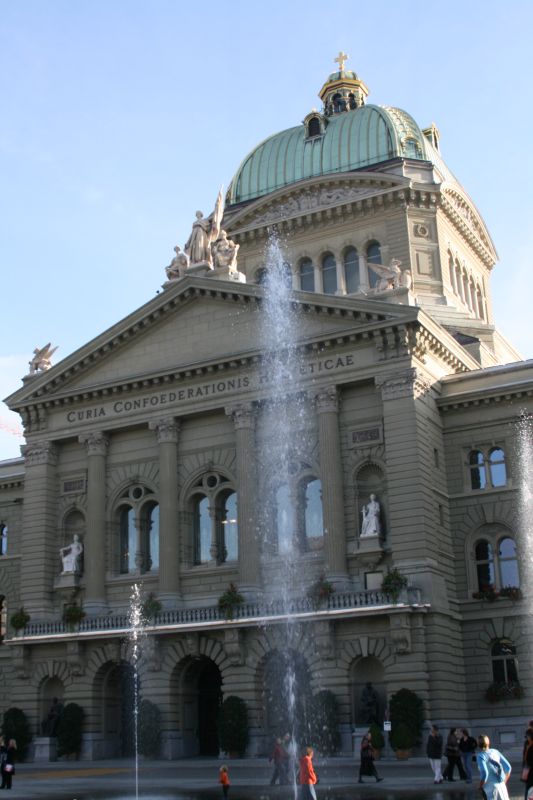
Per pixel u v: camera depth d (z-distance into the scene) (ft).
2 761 124.06
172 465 179.63
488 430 170.91
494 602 163.32
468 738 113.50
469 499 169.48
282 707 158.40
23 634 181.78
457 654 161.17
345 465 166.30
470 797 95.55
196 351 181.88
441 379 175.83
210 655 163.94
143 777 134.62
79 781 131.75
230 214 238.89
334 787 110.11
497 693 158.30
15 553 208.85
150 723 164.04
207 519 178.91
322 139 240.32
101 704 175.01
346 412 168.76
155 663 167.63
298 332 173.47
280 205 232.73
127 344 189.26
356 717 153.38
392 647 150.61
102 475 186.60
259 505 171.01
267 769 140.05
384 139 232.73
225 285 179.52
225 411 176.45
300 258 228.02
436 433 170.30
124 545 185.98
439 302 216.13
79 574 185.88
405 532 157.28
